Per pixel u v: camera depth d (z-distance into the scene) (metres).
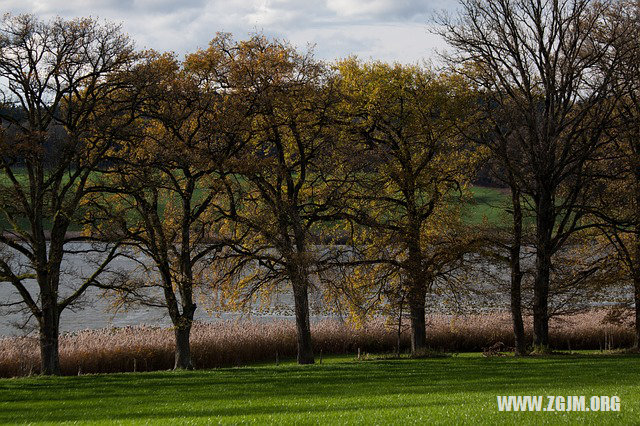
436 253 38.78
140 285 33.41
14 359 36.47
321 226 43.06
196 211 37.50
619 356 36.75
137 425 15.34
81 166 32.28
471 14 38.50
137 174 32.22
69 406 21.73
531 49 37.97
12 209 30.45
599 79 37.78
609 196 38.75
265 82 35.16
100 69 31.50
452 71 39.06
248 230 35.91
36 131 28.41
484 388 23.47
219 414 18.52
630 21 36.03
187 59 35.31
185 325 34.44
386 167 38.91
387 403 18.98
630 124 38.75
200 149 33.94
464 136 39.03
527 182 38.59
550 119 37.56
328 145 38.19
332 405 19.14
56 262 30.95
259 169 34.03
